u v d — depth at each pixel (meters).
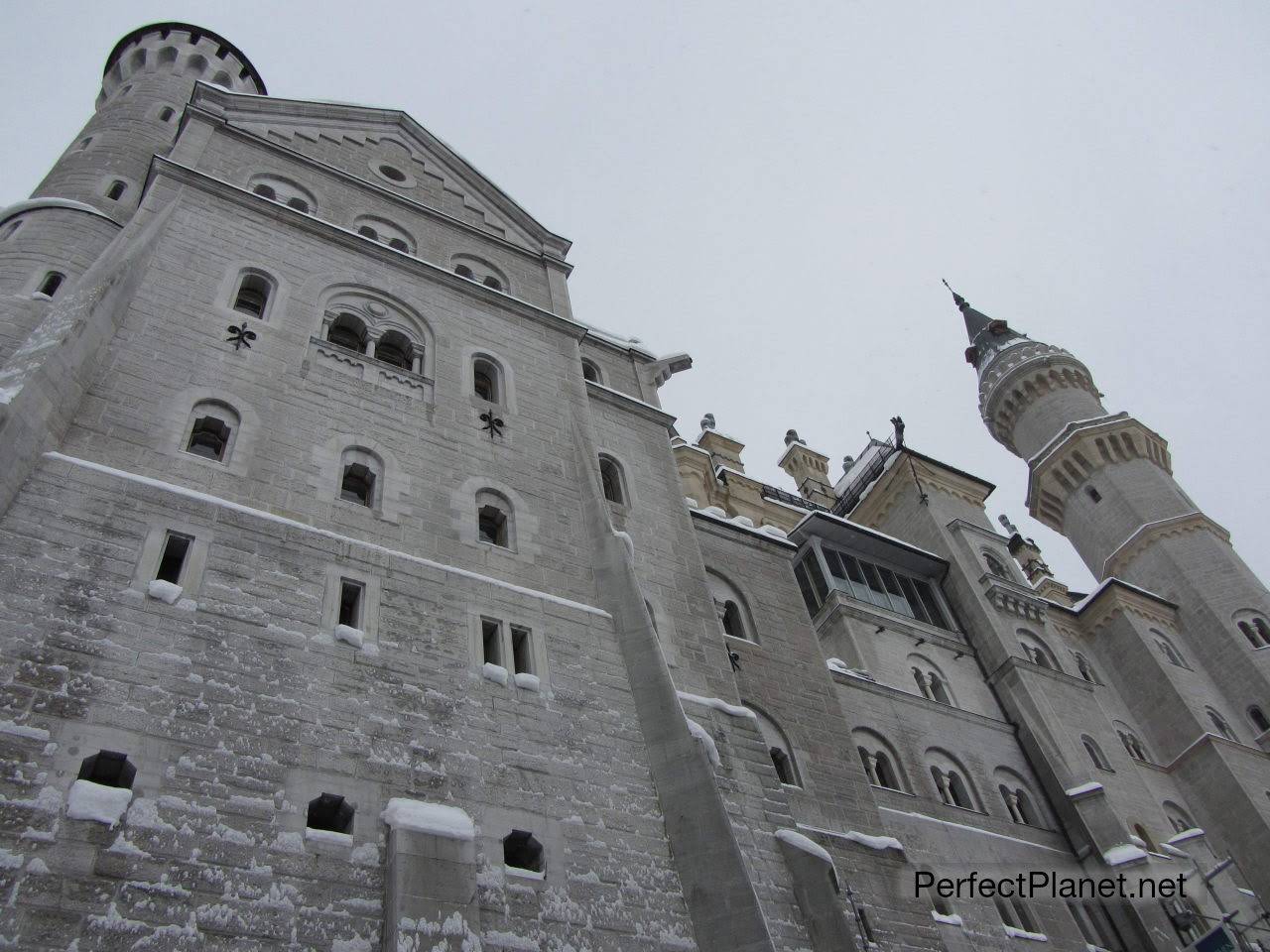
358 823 17.05
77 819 14.80
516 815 18.69
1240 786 41.88
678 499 31.70
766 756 24.17
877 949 24.12
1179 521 55.72
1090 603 49.75
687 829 20.02
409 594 21.39
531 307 33.19
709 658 26.33
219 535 20.00
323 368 25.98
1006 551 46.28
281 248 29.02
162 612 18.00
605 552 25.53
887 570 42.59
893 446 53.09
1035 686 39.09
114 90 48.25
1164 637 49.59
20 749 15.18
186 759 16.31
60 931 13.73
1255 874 40.25
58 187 35.56
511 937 16.84
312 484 22.77
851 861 26.23
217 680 17.58
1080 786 35.81
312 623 19.53
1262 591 51.81
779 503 52.62
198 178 29.02
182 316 24.70
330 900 15.88
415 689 19.59
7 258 28.02
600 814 19.64
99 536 18.55
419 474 24.88
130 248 24.97
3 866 13.95
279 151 33.88
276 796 16.64
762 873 21.41
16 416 18.77
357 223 33.59
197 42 50.28
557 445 28.72
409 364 28.88
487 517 25.61
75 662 16.55
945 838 31.44
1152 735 45.59
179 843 15.32
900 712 35.50
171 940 14.33
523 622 22.52
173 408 22.33
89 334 21.80
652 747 21.41
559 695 21.39
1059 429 64.50
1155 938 31.92
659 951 18.09
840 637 38.62
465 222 37.25
